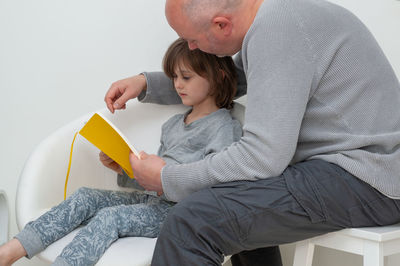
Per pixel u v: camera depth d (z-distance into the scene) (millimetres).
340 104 880
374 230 879
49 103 1519
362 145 870
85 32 1500
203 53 1230
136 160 1013
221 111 1271
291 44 848
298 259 956
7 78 1517
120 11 1487
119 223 1023
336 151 898
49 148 1185
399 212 901
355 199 871
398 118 907
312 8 892
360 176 864
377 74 906
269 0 902
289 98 834
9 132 1531
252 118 857
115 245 980
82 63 1510
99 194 1159
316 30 874
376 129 882
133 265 902
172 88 1339
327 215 861
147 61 1499
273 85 838
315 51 867
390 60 1318
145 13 1481
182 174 916
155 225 1081
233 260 1337
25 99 1519
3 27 1502
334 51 875
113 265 910
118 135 1043
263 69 850
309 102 905
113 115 1306
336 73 883
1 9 1496
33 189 1111
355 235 882
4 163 1533
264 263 1238
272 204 845
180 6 925
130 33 1493
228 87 1284
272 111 834
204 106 1302
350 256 1392
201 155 1216
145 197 1248
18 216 1071
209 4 912
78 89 1517
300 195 849
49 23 1497
